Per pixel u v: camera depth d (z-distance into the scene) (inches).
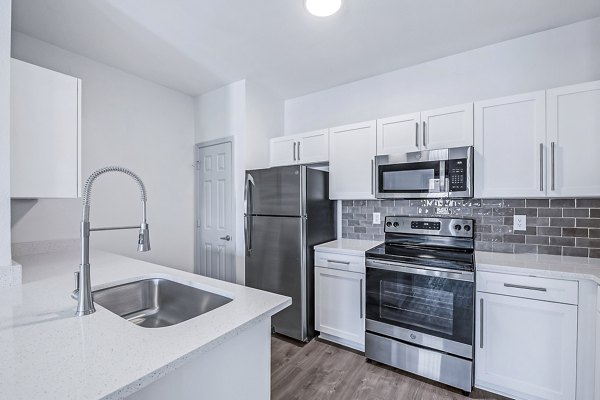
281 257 100.7
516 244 83.9
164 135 122.3
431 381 76.0
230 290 49.9
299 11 73.9
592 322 58.8
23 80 55.7
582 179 66.6
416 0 69.0
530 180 72.3
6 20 50.1
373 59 98.6
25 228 83.3
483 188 78.2
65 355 28.7
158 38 86.4
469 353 69.5
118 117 106.6
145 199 45.3
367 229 109.7
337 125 121.2
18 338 32.2
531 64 83.3
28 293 47.5
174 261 125.3
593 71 75.5
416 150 88.3
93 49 92.7
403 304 78.7
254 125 119.4
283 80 116.3
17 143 54.9
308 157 113.2
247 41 88.0
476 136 79.2
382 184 92.6
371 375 78.7
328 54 95.9
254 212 108.0
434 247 90.0
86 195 39.8
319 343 96.7
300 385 74.4
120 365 27.1
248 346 40.5
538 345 64.2
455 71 95.0
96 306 42.3
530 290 65.0
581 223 76.0
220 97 124.2
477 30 81.4
